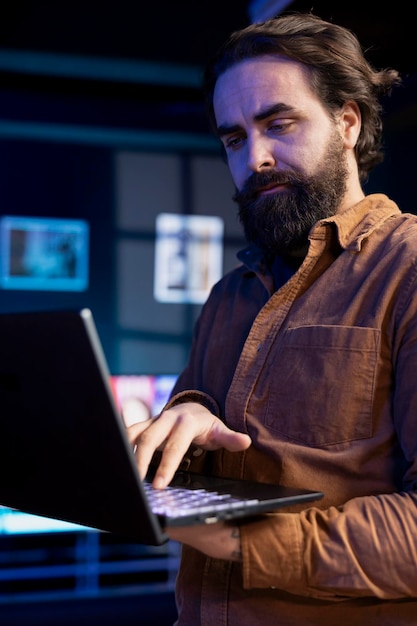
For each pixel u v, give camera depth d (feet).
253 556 2.82
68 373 2.36
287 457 3.30
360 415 3.22
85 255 15.07
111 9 12.08
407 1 9.25
